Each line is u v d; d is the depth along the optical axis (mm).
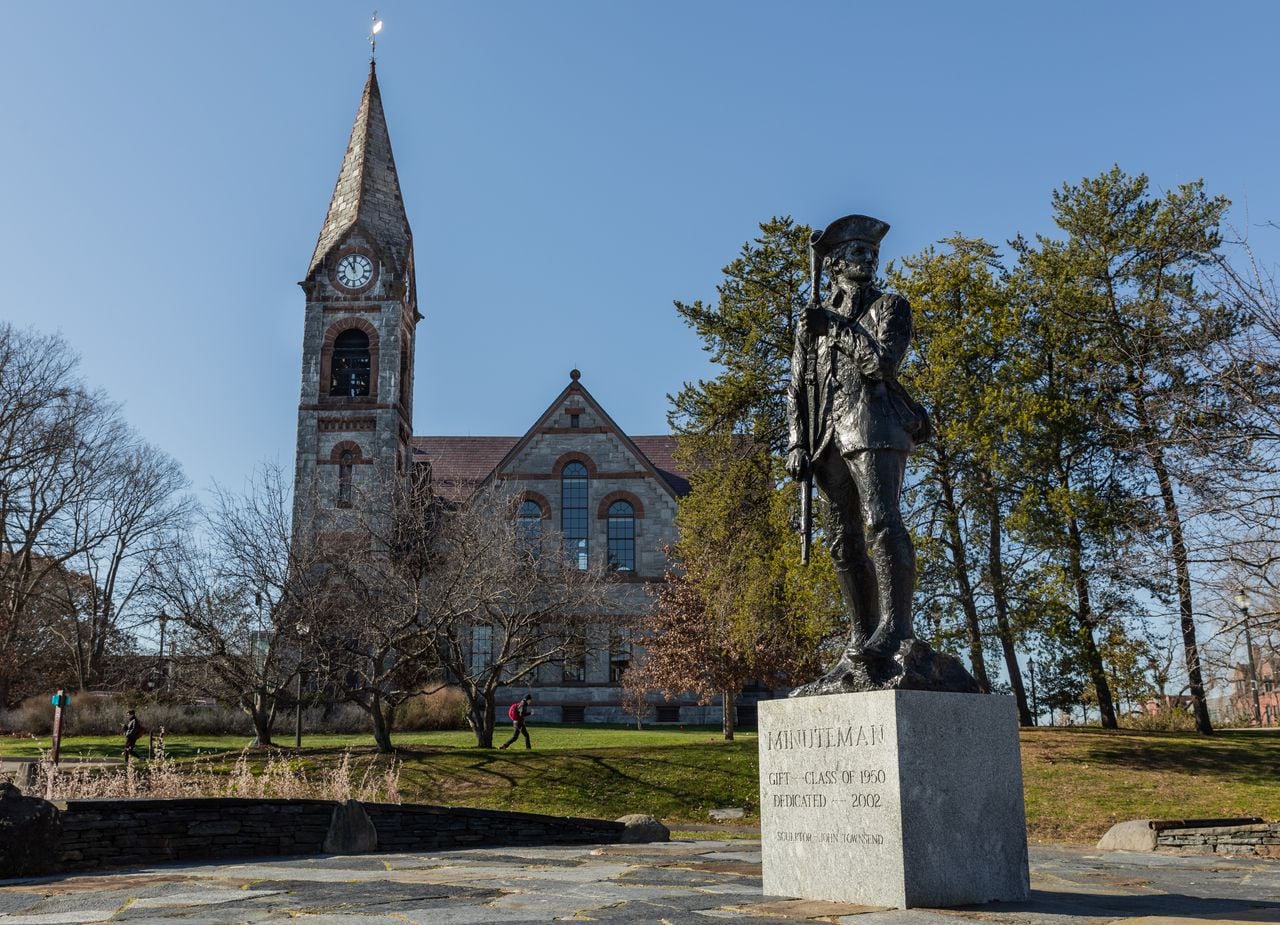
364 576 35375
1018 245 37438
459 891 7891
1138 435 27406
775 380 36344
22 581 50219
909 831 6832
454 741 39375
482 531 37250
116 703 45031
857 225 8773
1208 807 22938
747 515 35656
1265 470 22156
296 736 39375
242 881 8938
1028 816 23312
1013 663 33250
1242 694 48438
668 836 15680
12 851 10617
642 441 68688
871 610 8453
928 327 30844
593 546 59500
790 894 7500
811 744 7496
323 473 58438
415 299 64125
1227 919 6316
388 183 63625
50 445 46594
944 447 30062
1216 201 33594
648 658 49438
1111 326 31641
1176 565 24844
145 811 12523
